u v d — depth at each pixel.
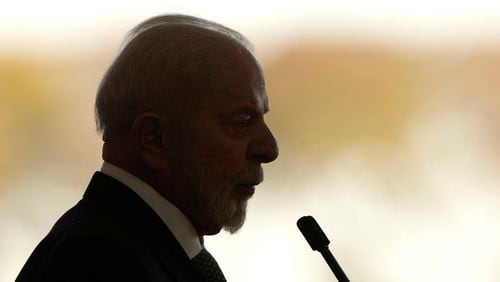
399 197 16.44
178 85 5.02
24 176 16.17
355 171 16.67
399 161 16.75
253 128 5.12
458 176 16.62
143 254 4.73
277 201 16.28
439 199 16.38
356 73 17.28
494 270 15.61
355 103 17.16
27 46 17.02
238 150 5.04
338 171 16.67
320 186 16.55
